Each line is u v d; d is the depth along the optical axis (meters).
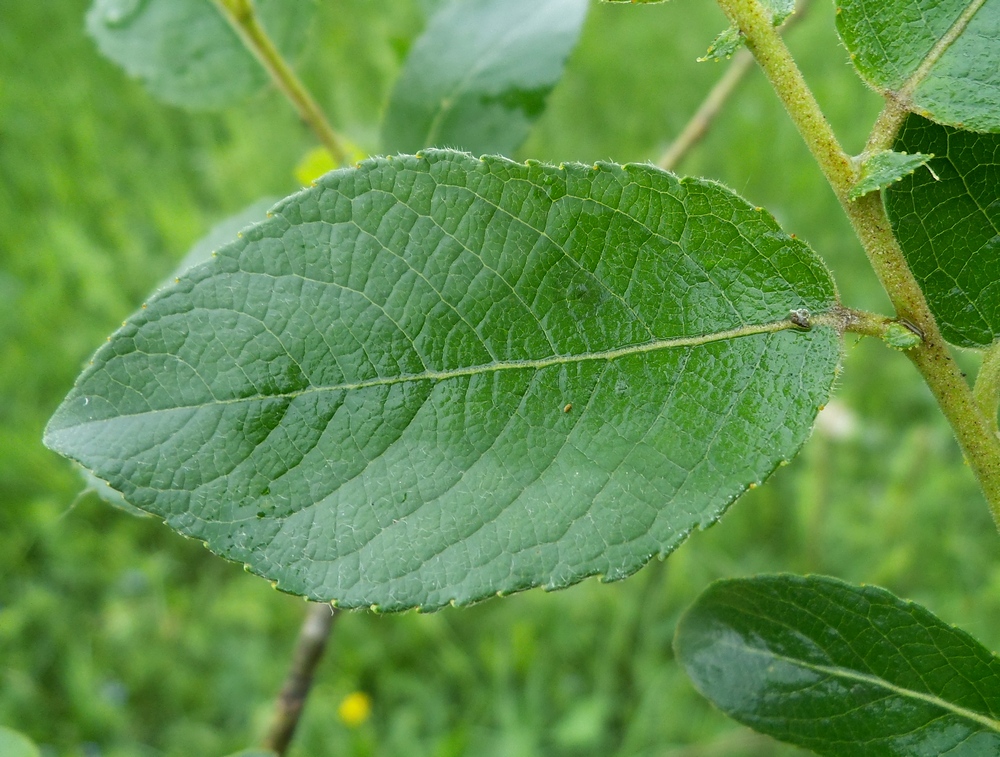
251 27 0.16
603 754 0.34
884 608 0.11
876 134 0.11
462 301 0.11
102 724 0.34
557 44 0.15
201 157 0.47
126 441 0.10
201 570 0.38
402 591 0.10
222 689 0.35
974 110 0.10
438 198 0.11
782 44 0.10
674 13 0.48
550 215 0.11
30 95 0.48
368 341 0.11
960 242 0.11
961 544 0.33
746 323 0.10
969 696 0.11
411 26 0.42
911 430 0.36
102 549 0.37
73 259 0.42
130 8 0.17
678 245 0.11
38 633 0.36
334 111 0.44
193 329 0.10
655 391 0.10
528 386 0.11
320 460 0.10
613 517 0.10
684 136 0.19
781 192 0.41
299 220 0.11
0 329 0.41
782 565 0.35
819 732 0.11
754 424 0.10
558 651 0.35
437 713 0.34
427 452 0.10
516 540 0.10
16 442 0.37
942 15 0.11
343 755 0.33
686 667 0.12
